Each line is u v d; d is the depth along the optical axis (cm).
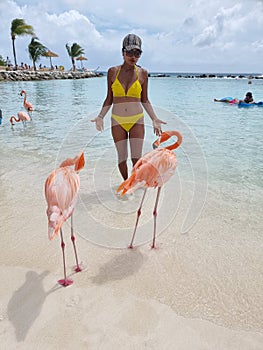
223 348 192
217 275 260
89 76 6244
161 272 264
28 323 210
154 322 211
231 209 380
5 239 311
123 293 239
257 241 310
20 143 706
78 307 224
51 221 225
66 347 192
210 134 789
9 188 441
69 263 277
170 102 1509
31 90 2372
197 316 217
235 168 532
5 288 243
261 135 788
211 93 2239
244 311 222
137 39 372
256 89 2930
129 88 395
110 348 191
